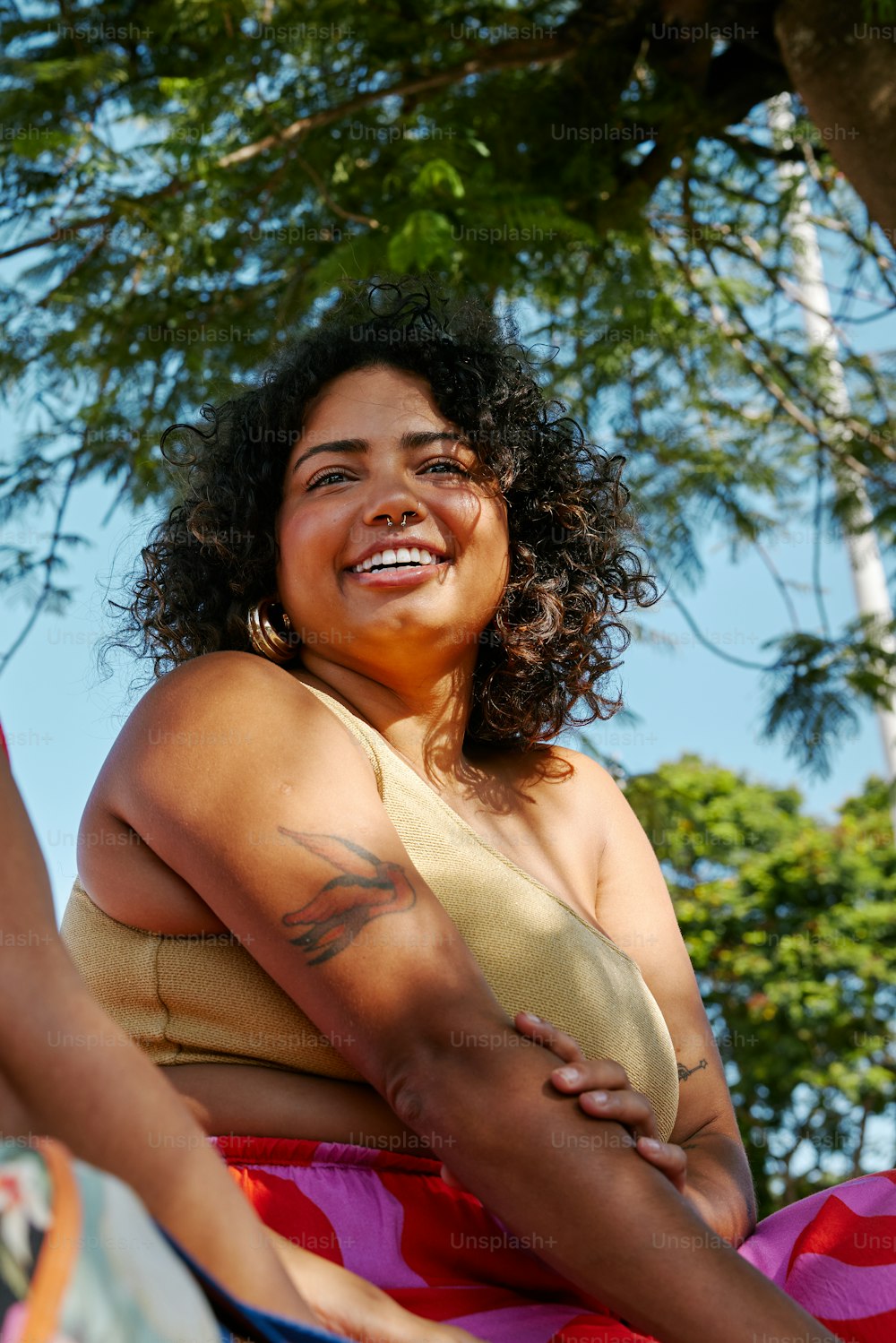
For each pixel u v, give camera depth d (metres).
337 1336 0.88
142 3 5.65
